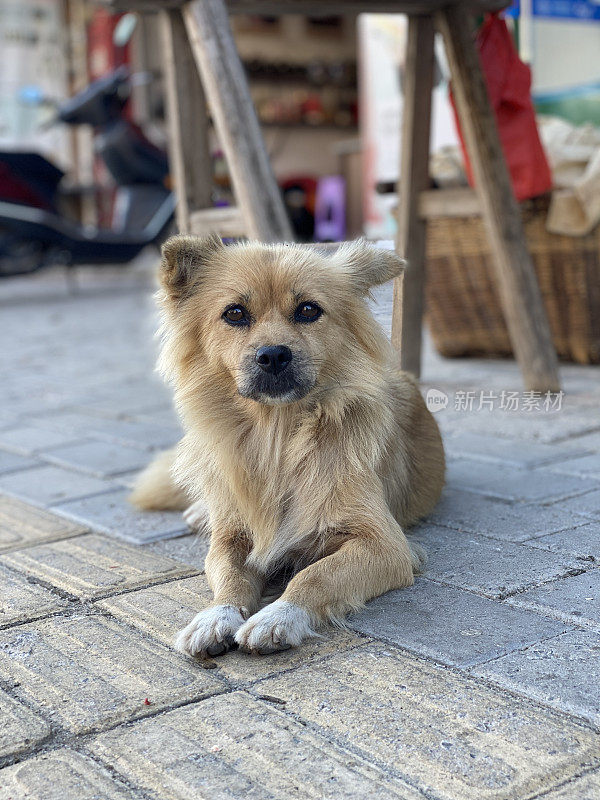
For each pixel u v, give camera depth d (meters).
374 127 3.28
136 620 0.86
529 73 1.55
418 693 0.73
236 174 1.36
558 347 1.88
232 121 1.36
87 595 0.92
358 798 0.63
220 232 1.47
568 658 0.77
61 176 3.40
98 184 5.01
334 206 4.43
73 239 3.43
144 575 0.96
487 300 1.91
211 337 0.92
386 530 0.90
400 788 0.64
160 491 1.15
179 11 1.51
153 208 3.69
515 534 1.02
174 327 0.95
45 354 2.42
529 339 1.56
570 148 1.79
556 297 1.81
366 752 0.67
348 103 5.02
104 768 0.67
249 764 0.66
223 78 1.36
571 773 0.64
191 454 0.97
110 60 4.82
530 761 0.65
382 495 0.92
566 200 1.67
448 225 1.87
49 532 1.10
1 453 1.44
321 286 0.91
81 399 1.83
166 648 0.81
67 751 0.69
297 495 0.92
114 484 1.27
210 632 0.80
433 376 1.83
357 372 0.92
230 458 0.93
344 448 0.91
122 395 1.84
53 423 1.62
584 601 0.86
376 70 3.21
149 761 0.67
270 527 0.92
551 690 0.72
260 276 0.90
